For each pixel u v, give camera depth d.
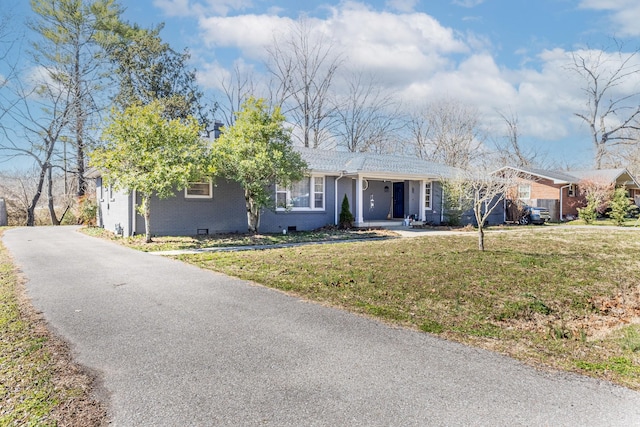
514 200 21.84
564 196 25.64
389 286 6.00
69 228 18.80
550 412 2.48
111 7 25.30
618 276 7.12
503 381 2.92
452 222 19.11
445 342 3.75
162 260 8.47
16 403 2.59
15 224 23.84
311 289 5.81
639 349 3.78
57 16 23.56
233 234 13.77
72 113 24.23
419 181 19.67
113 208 15.45
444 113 35.56
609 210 24.44
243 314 4.59
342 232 14.98
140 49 27.14
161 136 10.94
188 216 13.49
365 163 18.44
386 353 3.45
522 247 10.41
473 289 5.89
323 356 3.38
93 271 7.24
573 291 6.05
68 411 2.49
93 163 11.05
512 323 4.61
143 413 2.47
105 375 3.01
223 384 2.87
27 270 7.32
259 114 12.35
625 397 2.69
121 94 26.69
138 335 3.88
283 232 14.80
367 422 2.37
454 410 2.50
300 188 16.09
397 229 17.12
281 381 2.92
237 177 12.23
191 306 4.92
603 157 31.25
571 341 4.02
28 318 4.39
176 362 3.25
